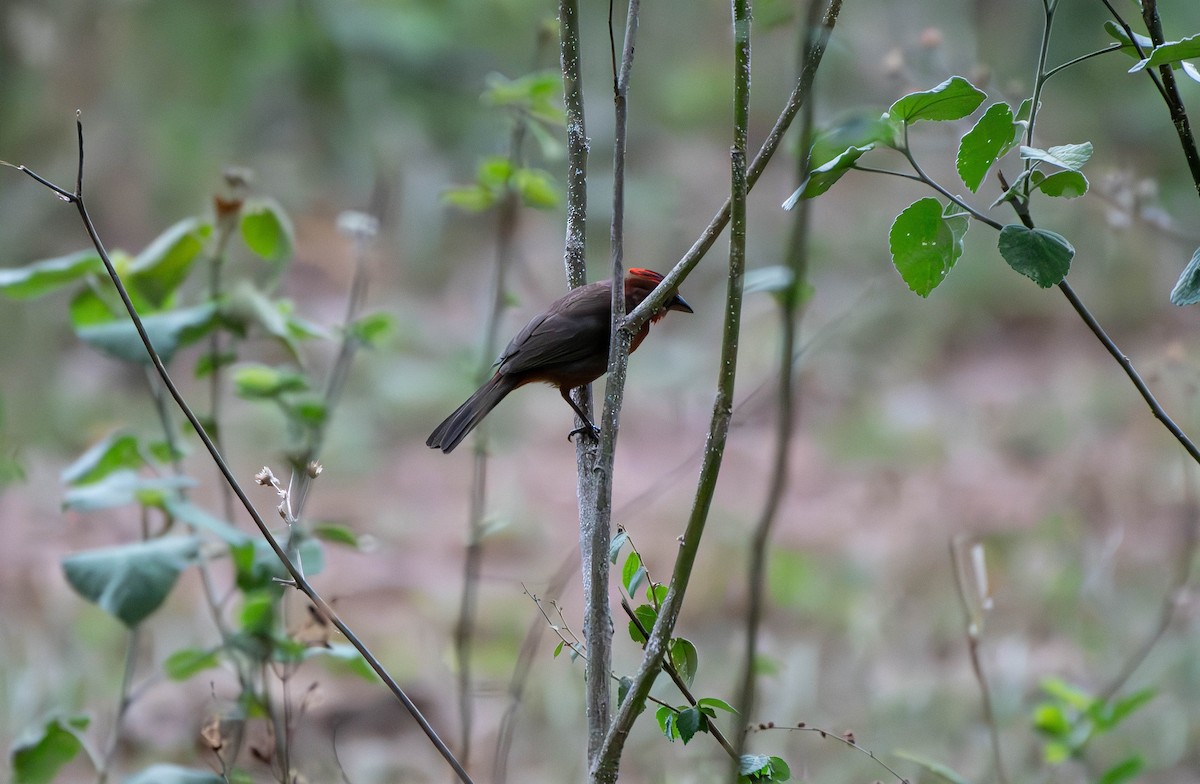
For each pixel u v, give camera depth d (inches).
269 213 278.7
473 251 855.1
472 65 895.1
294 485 271.7
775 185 879.7
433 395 715.4
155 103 851.4
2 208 804.6
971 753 332.2
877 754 330.3
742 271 147.9
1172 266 773.9
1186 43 152.6
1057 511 526.9
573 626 448.5
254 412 632.4
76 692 365.7
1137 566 461.1
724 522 559.8
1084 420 652.7
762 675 330.3
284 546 252.7
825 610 457.4
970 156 156.2
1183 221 725.9
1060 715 264.5
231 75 861.2
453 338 760.3
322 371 717.3
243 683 246.8
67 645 403.5
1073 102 804.6
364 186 852.6
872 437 671.1
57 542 517.0
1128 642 404.8
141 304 275.4
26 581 467.8
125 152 839.7
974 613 263.7
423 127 873.5
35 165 823.1
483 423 289.1
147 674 386.9
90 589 235.5
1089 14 805.2
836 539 536.4
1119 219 315.3
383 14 869.2
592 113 907.4
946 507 558.9
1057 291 808.9
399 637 440.5
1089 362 731.4
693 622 452.8
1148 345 735.1
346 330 291.4
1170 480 527.5
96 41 842.8
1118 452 587.8
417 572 514.9
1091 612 424.5
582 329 257.0
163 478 257.3
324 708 367.2
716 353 770.8
